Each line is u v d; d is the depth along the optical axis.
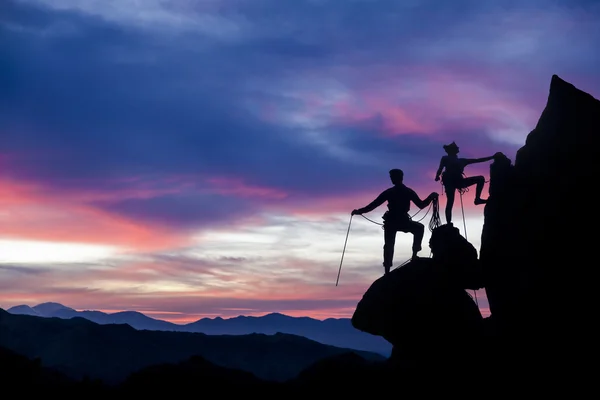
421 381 17.05
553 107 20.62
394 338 19.20
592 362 17.84
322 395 16.02
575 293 18.58
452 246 19.69
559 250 19.05
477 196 20.67
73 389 15.37
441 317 18.75
